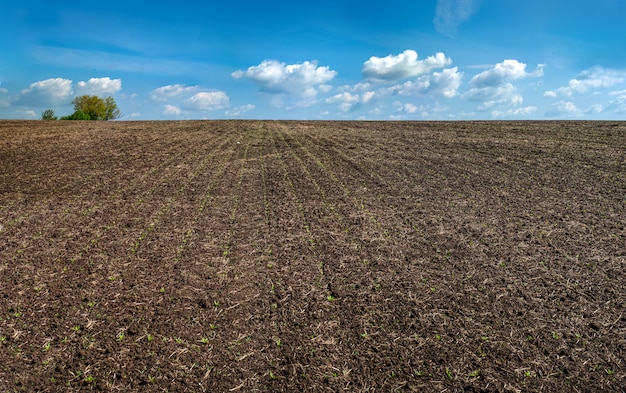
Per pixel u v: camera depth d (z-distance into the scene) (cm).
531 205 1020
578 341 473
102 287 616
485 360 445
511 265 673
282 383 417
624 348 459
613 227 846
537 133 2550
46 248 771
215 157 1897
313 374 429
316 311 545
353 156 1872
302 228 874
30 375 428
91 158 1847
